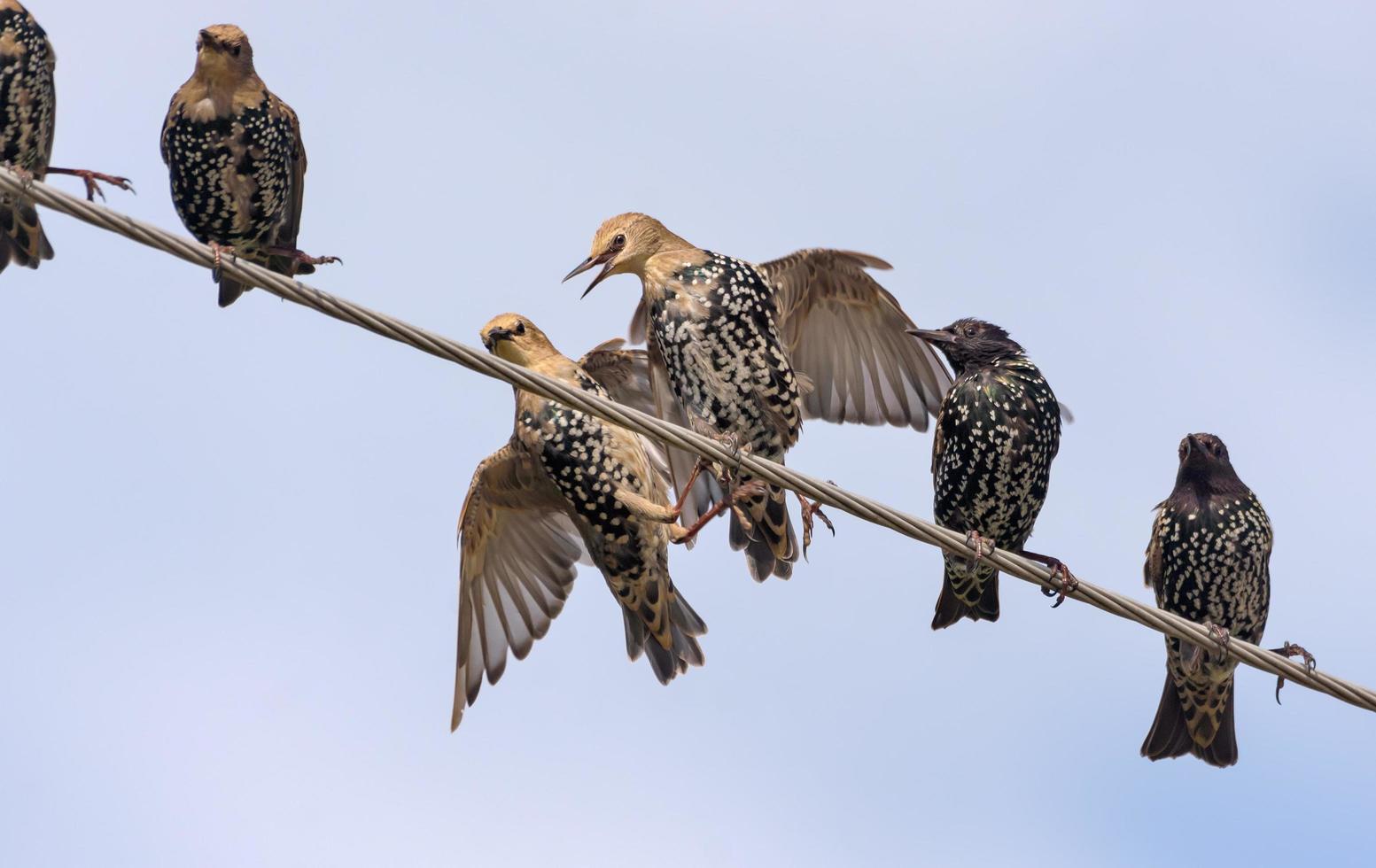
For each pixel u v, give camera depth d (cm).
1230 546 1207
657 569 1134
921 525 976
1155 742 1226
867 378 1305
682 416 1219
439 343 867
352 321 857
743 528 1203
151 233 835
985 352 1180
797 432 1183
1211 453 1223
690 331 1157
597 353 1211
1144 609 1013
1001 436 1162
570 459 1113
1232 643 1013
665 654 1156
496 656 1173
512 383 887
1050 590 1009
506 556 1186
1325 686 1026
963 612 1223
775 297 1178
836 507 957
